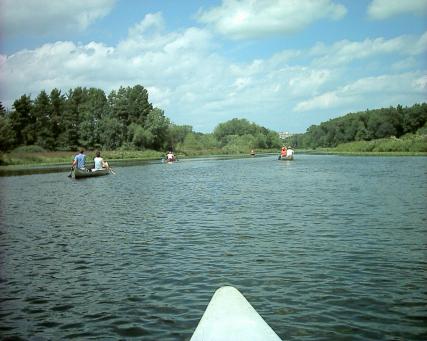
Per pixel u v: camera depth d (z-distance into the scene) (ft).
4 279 29.30
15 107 287.28
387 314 22.74
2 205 66.13
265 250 35.47
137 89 367.86
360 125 443.32
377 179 101.50
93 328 21.85
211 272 29.94
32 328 22.03
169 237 41.14
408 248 35.42
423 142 294.66
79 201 70.64
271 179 110.83
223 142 484.33
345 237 39.70
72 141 307.78
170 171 155.43
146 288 27.14
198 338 12.50
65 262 33.12
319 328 21.25
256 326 12.64
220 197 73.10
